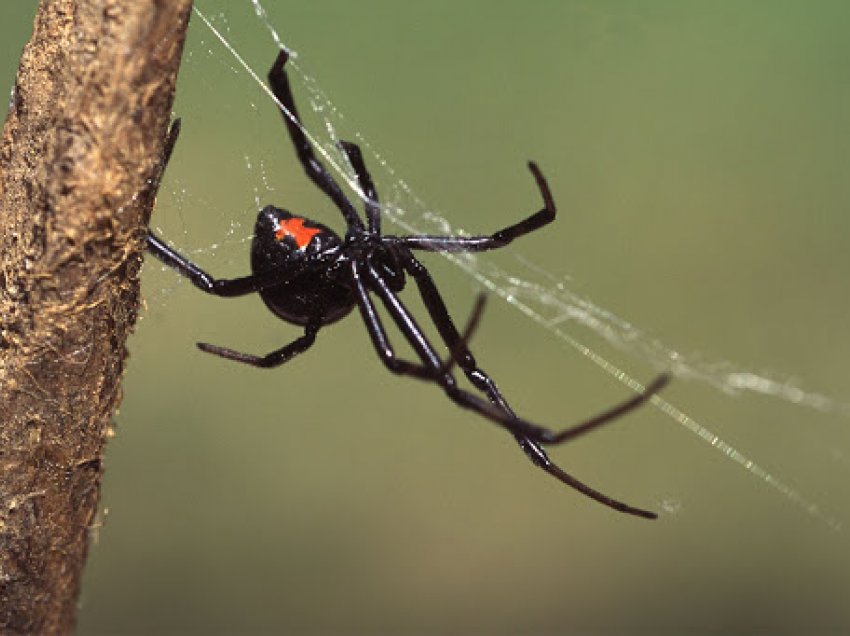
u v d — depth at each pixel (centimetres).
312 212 26
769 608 28
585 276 31
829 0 36
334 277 23
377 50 33
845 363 30
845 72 35
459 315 30
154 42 20
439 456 30
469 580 28
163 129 20
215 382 30
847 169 33
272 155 25
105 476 29
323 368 30
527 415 30
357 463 29
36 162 20
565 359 30
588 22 36
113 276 20
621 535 29
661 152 33
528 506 29
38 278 20
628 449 30
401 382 30
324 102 25
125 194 20
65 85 20
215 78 24
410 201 27
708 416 30
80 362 21
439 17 35
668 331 30
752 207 32
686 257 31
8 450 21
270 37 25
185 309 29
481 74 34
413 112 32
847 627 28
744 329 30
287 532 29
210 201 25
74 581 21
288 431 30
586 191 32
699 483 29
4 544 21
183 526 29
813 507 29
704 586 28
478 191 31
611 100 34
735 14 36
